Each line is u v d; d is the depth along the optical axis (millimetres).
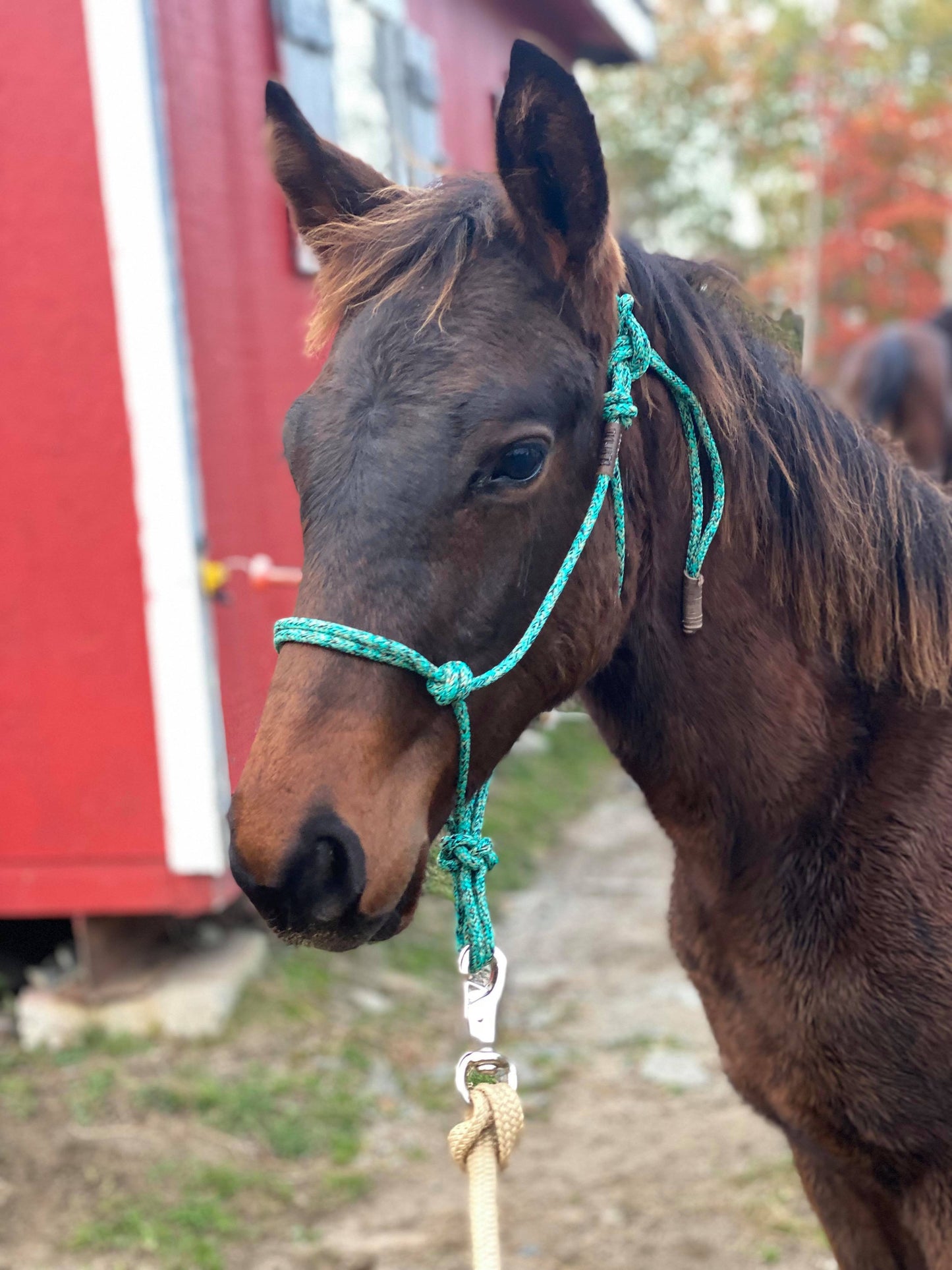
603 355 1306
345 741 1153
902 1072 1430
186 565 3238
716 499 1428
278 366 3939
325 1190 2730
